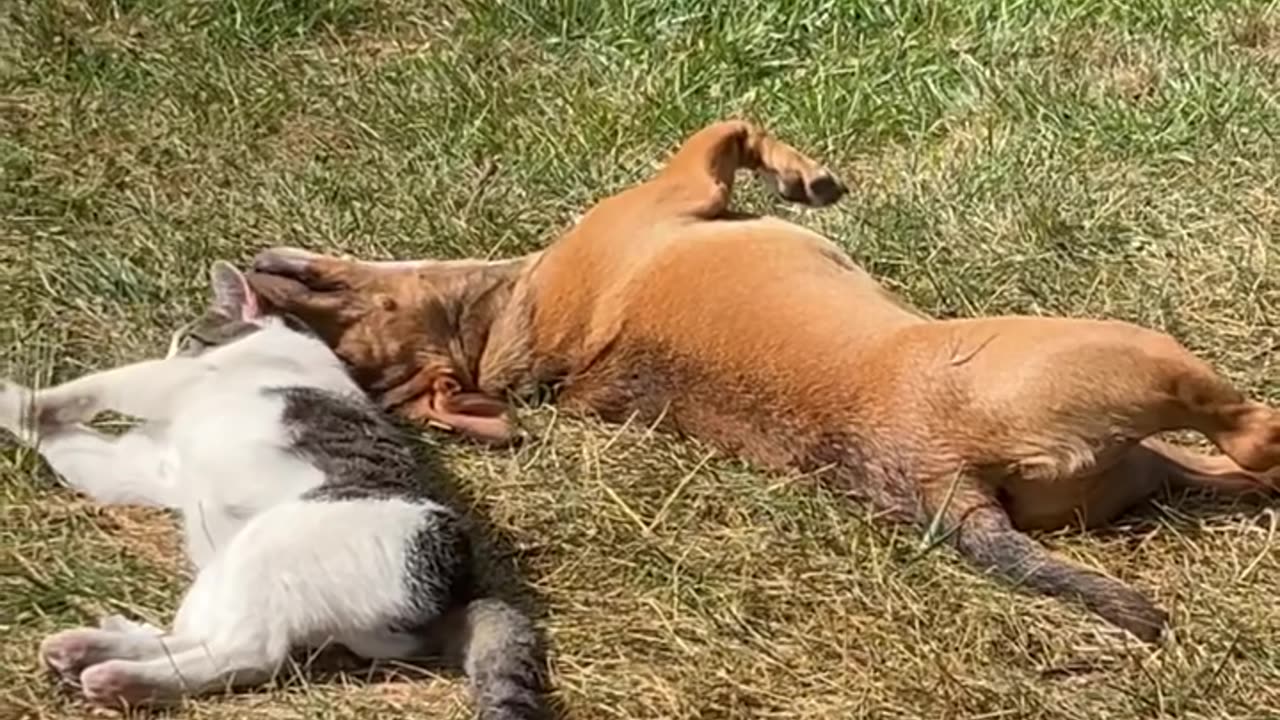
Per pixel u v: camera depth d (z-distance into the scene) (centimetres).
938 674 223
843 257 262
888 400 243
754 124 297
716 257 259
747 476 250
